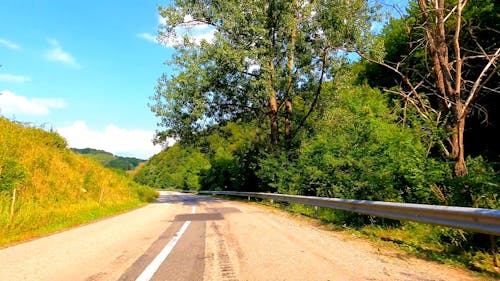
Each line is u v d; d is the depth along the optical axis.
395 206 7.91
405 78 11.97
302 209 15.85
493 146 18.80
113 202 22.03
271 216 13.74
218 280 4.74
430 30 10.88
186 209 18.42
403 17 11.88
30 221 11.62
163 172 138.00
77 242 8.18
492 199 7.82
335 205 11.49
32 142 21.89
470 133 19.36
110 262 5.95
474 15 17.84
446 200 9.08
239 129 36.41
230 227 10.22
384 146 11.80
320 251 6.61
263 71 23.91
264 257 6.07
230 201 28.73
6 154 16.92
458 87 10.36
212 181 56.19
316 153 18.98
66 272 5.36
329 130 18.88
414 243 7.56
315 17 23.38
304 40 24.81
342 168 13.83
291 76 26.17
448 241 7.60
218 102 27.80
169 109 26.23
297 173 21.05
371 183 11.32
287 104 28.72
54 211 14.23
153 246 7.38
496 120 18.42
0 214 11.15
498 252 6.28
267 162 24.83
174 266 5.57
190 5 24.94
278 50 24.72
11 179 14.54
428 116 10.98
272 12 24.62
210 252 6.60
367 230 9.44
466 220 5.82
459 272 5.26
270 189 27.44
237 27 23.62
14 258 6.56
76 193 19.70
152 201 32.47
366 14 18.81
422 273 5.12
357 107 14.45
